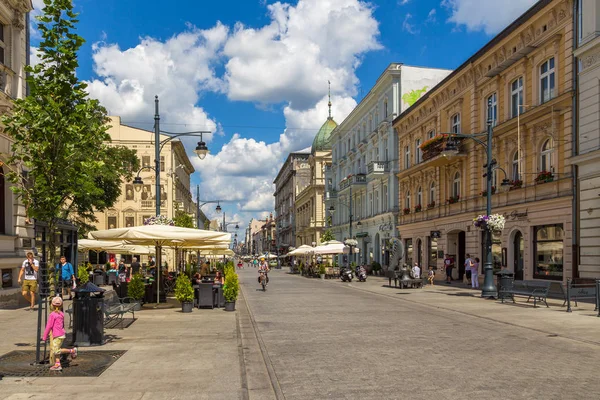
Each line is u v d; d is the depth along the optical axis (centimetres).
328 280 3969
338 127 6462
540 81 2434
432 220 3588
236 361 858
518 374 770
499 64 2689
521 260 2581
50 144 890
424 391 679
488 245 2148
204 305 1745
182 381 726
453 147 2200
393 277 3027
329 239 5847
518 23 2527
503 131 2698
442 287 2844
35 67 920
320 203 8200
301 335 1172
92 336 1000
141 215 5888
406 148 4238
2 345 1005
